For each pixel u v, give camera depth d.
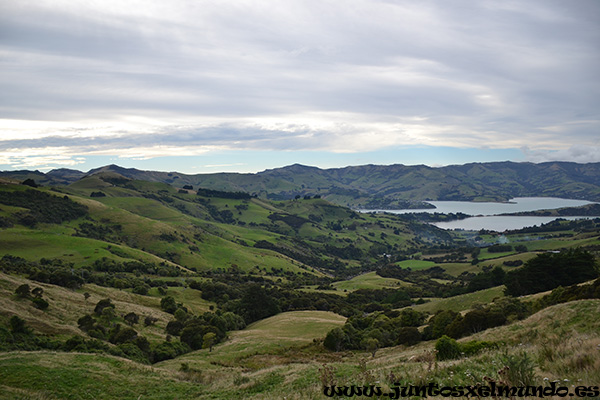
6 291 55.47
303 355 47.34
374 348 48.59
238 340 58.00
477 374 11.20
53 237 131.25
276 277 154.38
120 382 22.67
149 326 63.03
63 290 68.56
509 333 27.78
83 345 39.25
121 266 115.44
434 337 47.19
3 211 152.75
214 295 101.88
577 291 44.81
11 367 22.19
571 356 10.60
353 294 115.94
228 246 187.75
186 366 37.06
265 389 20.03
